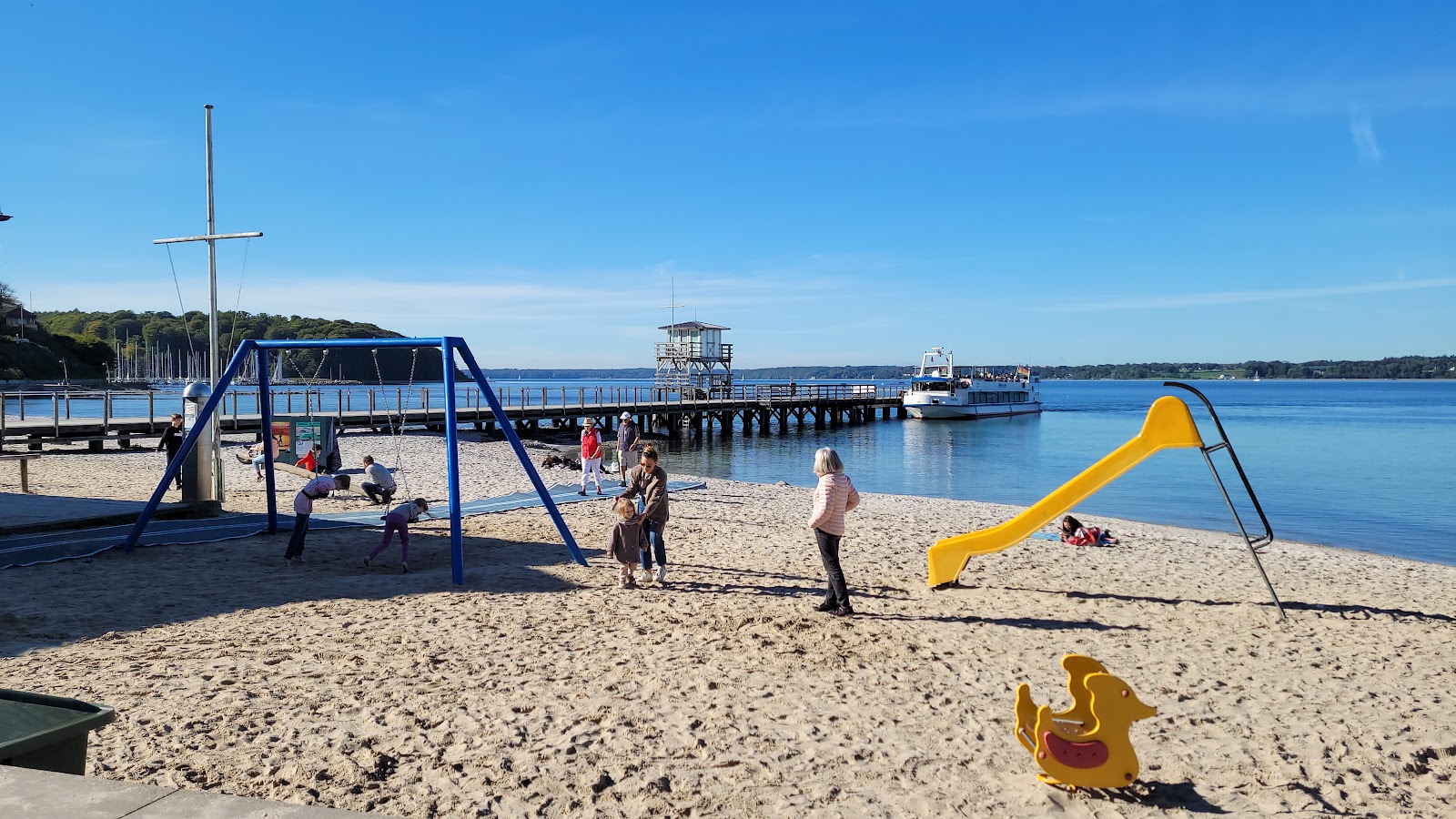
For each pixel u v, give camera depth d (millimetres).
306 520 9727
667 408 46375
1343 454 36969
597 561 10352
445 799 4168
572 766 4602
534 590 8781
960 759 4887
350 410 34531
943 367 66938
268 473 11484
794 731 5219
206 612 7504
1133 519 19812
